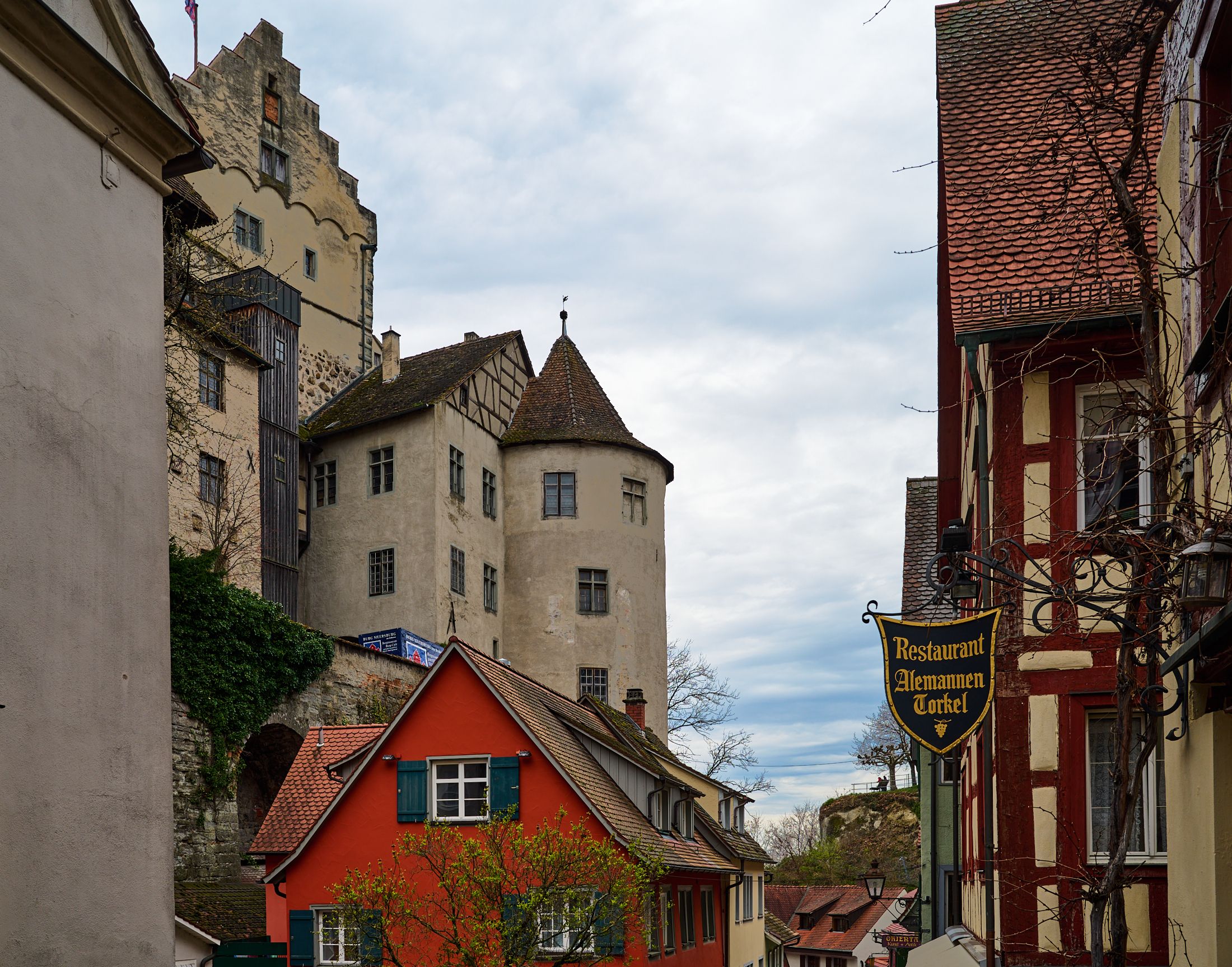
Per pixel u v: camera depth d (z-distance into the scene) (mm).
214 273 33906
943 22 14672
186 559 26812
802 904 64938
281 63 42281
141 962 6750
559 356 44406
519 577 40938
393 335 42250
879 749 72875
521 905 18234
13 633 6055
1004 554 9664
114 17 7395
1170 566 7434
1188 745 7699
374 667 32250
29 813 6066
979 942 13586
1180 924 8094
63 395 6535
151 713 7012
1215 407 7055
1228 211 7105
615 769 24812
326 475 39500
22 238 6355
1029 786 11344
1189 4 7527
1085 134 7844
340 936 21359
